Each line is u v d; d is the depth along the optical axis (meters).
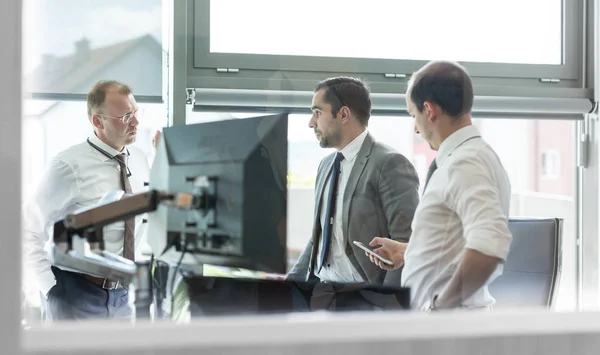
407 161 1.98
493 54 2.74
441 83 1.90
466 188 1.68
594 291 2.53
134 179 2.09
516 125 2.72
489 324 0.74
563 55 2.77
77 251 1.25
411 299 1.41
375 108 2.56
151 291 1.23
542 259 2.12
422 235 1.71
